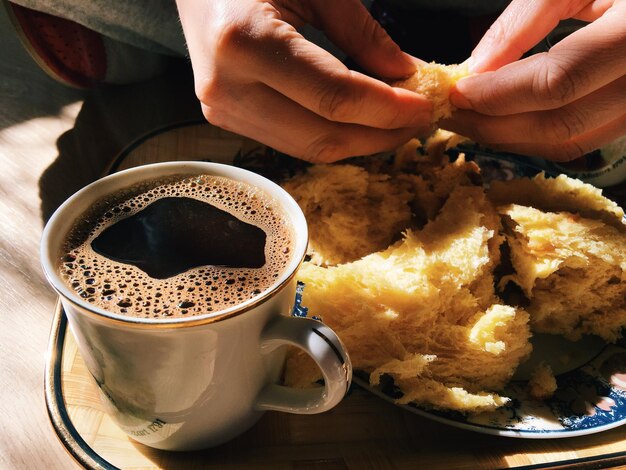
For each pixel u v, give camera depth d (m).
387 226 0.24
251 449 0.16
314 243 0.23
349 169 0.24
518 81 0.20
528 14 0.22
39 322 0.21
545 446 0.17
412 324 0.19
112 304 0.14
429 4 0.38
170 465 0.16
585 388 0.19
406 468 0.16
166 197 0.17
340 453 0.17
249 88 0.20
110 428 0.16
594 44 0.19
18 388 0.19
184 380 0.14
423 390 0.18
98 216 0.16
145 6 0.30
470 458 0.17
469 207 0.22
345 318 0.19
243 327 0.14
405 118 0.21
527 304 0.22
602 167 0.27
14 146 0.29
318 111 0.20
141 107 0.32
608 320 0.22
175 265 0.15
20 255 0.24
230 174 0.18
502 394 0.19
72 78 0.32
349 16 0.22
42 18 0.30
